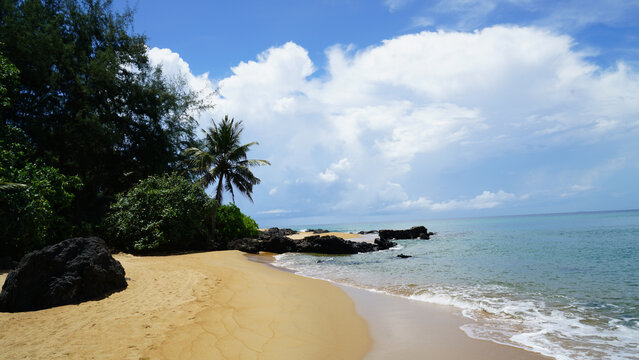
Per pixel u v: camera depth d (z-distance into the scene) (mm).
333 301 8453
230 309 6922
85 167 21062
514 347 5414
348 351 5172
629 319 6949
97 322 5730
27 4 18297
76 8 21797
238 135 26844
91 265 7426
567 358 4977
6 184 11055
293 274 13055
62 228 14469
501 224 88188
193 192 20250
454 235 43594
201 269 11758
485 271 13734
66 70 19766
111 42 23719
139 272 10523
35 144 18406
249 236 27281
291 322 6414
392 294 9469
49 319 5867
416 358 4945
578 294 9344
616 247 22578
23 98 18328
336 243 23484
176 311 6500
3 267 10242
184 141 28156
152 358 4414
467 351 5234
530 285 10664
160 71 25328
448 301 8570
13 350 4520
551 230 47969
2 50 16438
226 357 4590
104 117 21406
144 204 17953
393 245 27688
